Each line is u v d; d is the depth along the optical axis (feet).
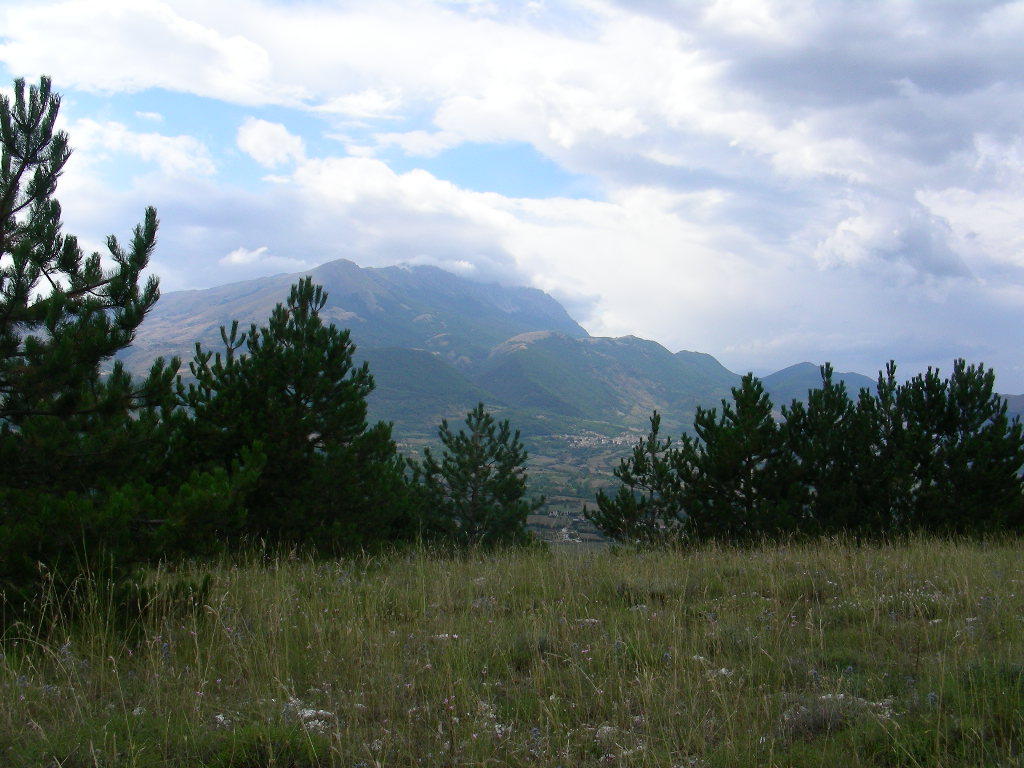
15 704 15.01
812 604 25.16
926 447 51.11
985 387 52.60
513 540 71.15
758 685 16.60
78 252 26.68
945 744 12.94
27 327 24.47
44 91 26.45
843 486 51.24
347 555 41.22
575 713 15.58
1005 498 49.34
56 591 19.79
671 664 17.83
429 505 72.33
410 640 20.79
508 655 19.52
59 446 23.27
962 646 18.25
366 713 15.60
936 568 30.09
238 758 13.01
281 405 43.21
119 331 25.44
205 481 24.52
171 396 27.09
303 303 47.88
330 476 42.70
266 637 20.40
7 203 25.53
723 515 51.96
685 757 13.07
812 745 13.51
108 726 14.08
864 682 16.60
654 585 28.04
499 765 13.07
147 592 21.48
